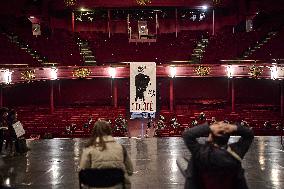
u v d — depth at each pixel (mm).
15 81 31344
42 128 31172
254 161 12938
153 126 32438
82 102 41375
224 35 46438
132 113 34562
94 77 34812
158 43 46000
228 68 34469
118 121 30531
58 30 49156
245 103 41000
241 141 5098
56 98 41406
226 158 4797
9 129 14719
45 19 45500
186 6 46031
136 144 16891
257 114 34469
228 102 40156
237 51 42688
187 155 14086
